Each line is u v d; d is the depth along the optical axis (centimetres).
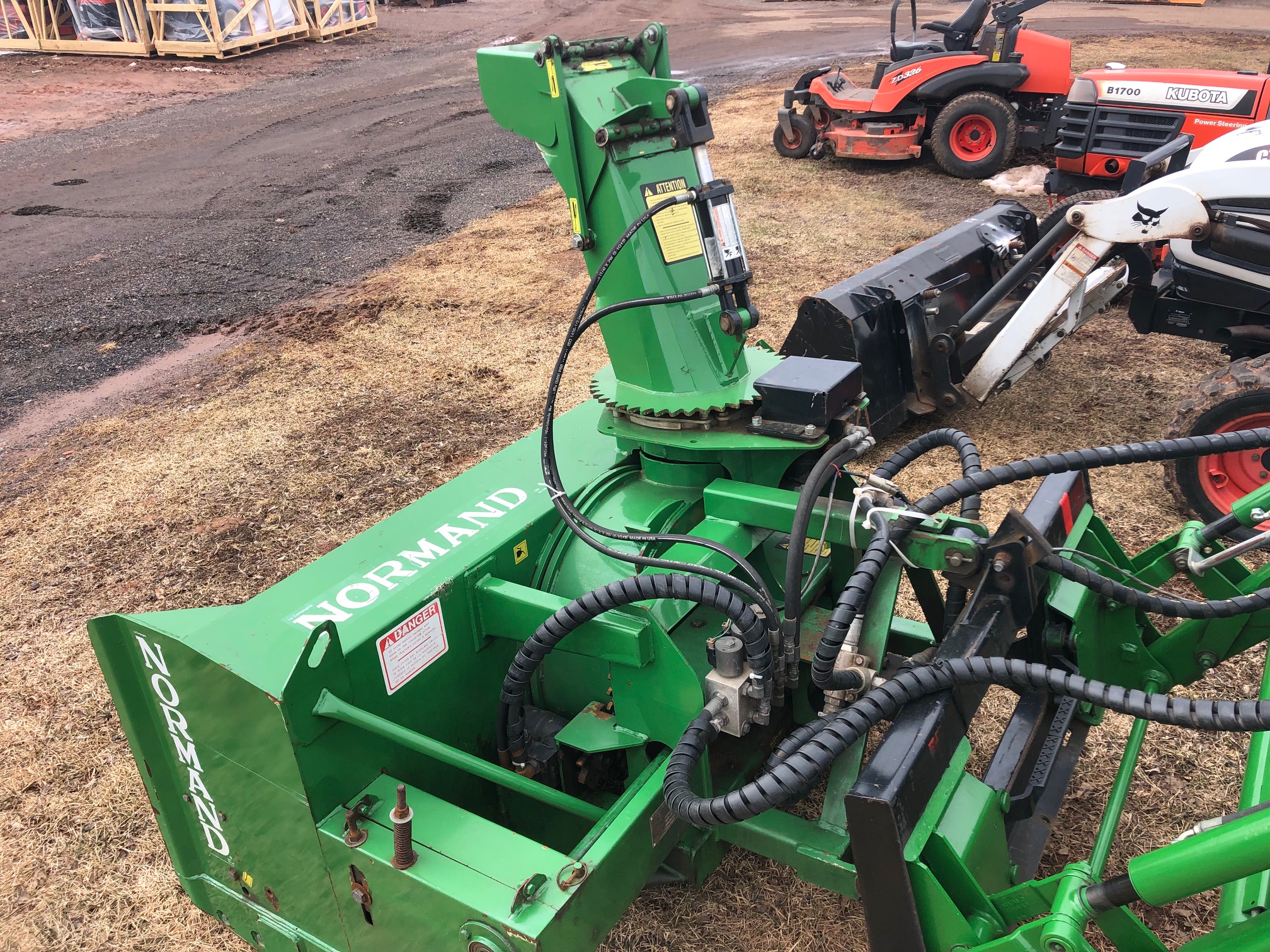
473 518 287
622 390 296
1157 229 444
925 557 237
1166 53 1477
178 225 1034
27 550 498
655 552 275
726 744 292
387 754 246
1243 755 328
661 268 280
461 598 263
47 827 339
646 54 291
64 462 582
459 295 800
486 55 282
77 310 822
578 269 843
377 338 729
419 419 602
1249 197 441
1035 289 477
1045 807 270
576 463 318
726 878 299
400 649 245
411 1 2639
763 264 796
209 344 745
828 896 292
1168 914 277
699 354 285
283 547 483
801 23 2130
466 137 1347
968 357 515
